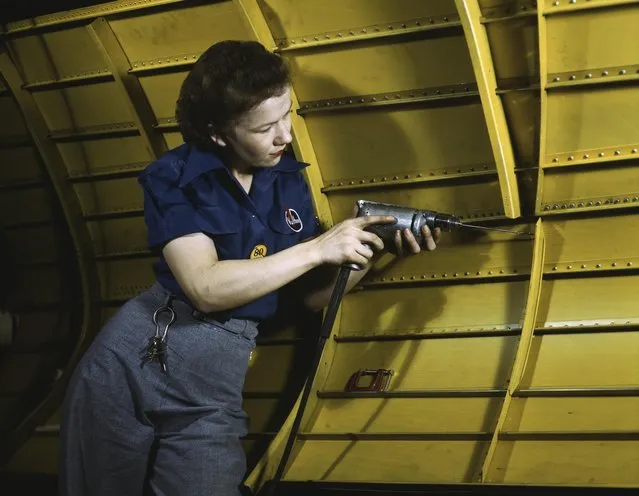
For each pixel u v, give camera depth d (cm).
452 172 454
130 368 297
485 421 408
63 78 541
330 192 485
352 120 458
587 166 422
